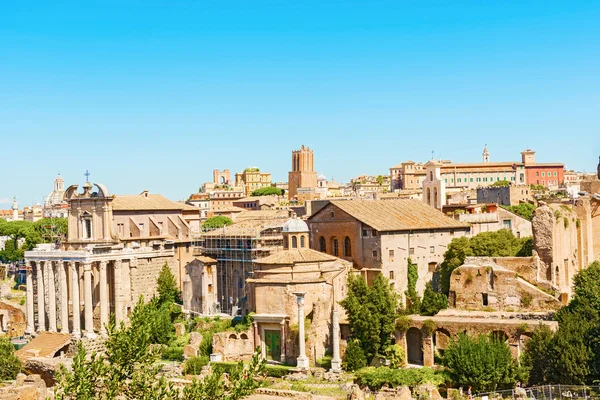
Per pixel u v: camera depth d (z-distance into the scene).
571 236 121.88
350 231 126.81
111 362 61.25
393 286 119.25
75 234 148.00
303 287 108.62
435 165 172.50
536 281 109.81
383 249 122.12
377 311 104.38
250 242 133.62
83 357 60.62
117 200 158.38
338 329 104.38
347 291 116.88
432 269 130.50
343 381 97.94
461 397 86.00
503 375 89.06
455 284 113.19
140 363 63.97
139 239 154.75
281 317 107.69
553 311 104.00
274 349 109.69
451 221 135.88
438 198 170.50
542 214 111.81
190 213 177.50
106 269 138.00
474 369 88.56
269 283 110.19
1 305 159.38
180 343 119.62
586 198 131.62
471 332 100.44
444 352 96.81
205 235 142.88
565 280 117.12
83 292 143.38
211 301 137.75
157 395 60.75
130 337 62.06
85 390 57.62
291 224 117.88
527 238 126.38
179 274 154.38
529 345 93.00
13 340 141.88
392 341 106.31
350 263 123.12
